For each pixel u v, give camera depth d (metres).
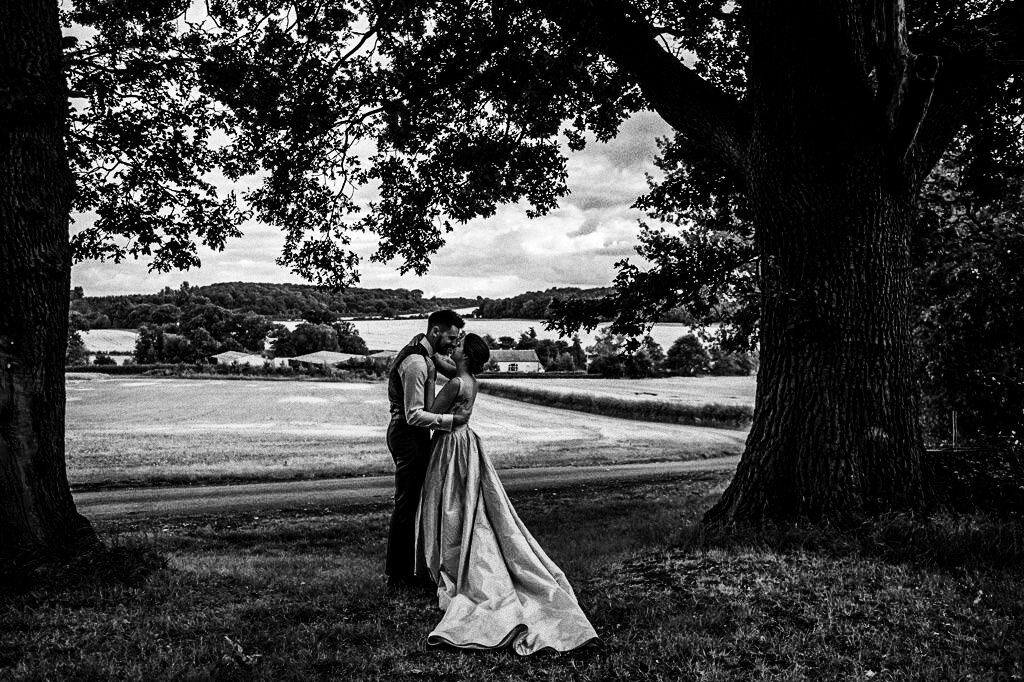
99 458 20.80
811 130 6.33
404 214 12.20
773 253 6.82
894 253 6.53
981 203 12.29
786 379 6.62
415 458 5.13
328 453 23.97
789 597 4.49
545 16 8.71
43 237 5.32
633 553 6.00
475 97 11.74
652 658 3.67
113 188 10.40
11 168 5.17
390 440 5.20
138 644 3.77
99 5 9.51
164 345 106.06
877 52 5.76
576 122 12.45
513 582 4.41
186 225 11.11
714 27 10.74
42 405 5.29
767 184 6.71
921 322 14.98
